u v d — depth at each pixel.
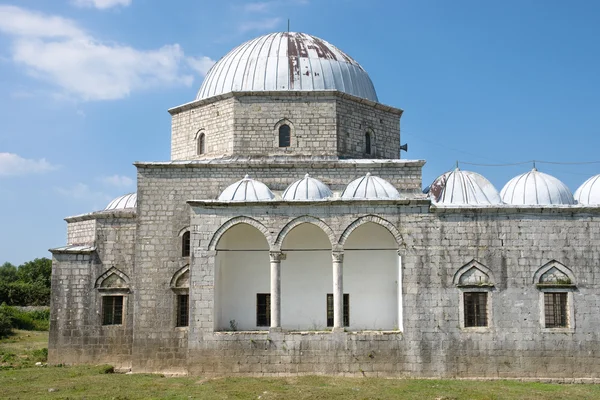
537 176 32.88
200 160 33.81
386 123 36.38
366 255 32.53
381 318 31.95
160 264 31.22
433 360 27.91
